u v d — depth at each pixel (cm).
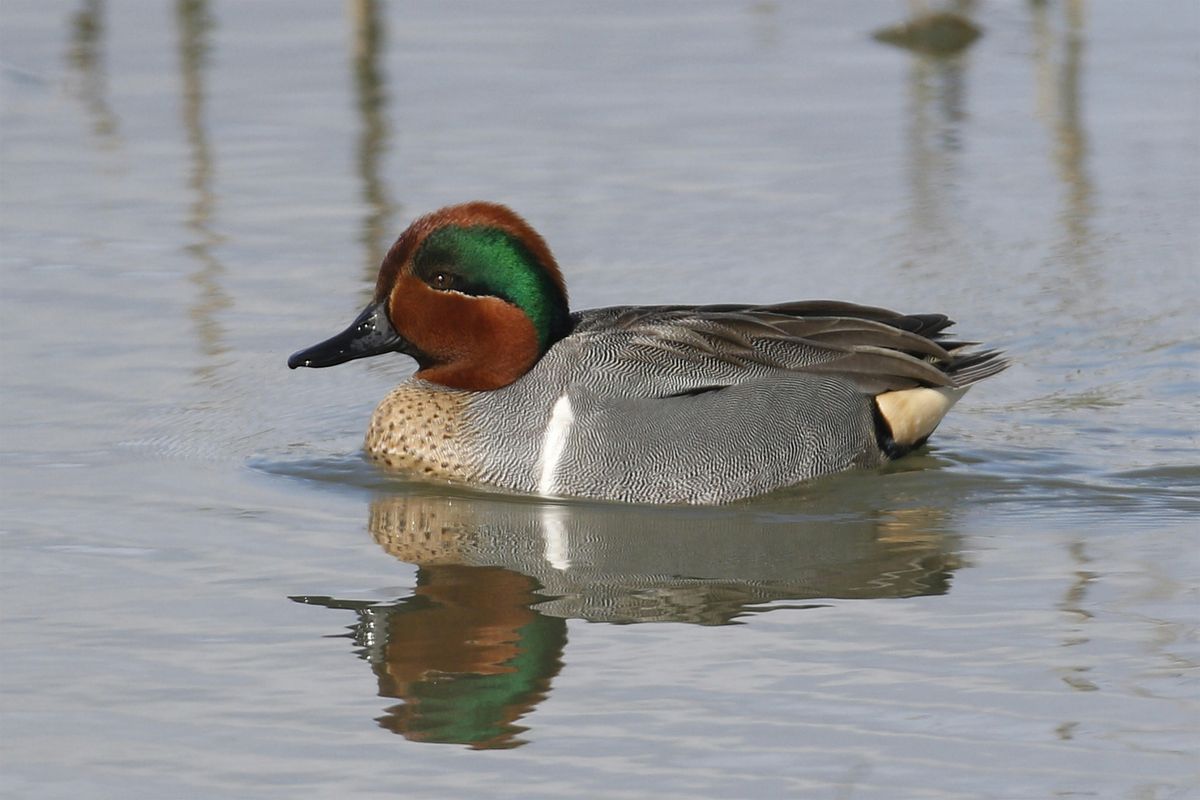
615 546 1214
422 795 854
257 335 1612
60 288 1716
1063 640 1016
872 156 2086
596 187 1975
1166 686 951
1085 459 1381
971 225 1877
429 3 2712
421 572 1145
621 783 862
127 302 1684
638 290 1698
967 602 1085
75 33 2528
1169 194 1950
